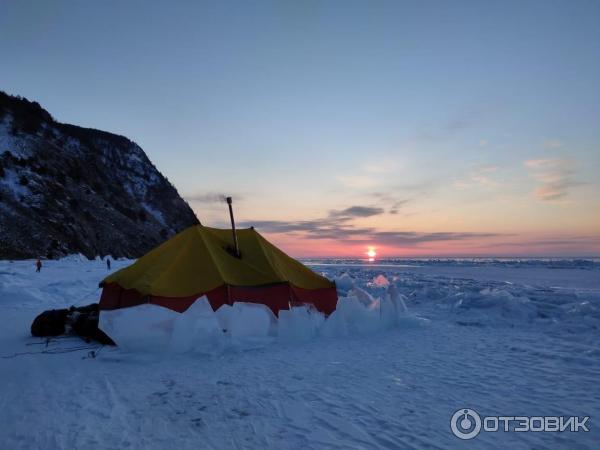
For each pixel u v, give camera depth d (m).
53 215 55.84
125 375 5.85
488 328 9.62
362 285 17.69
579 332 8.76
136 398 4.85
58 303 14.86
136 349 7.16
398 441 3.63
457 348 7.49
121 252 62.97
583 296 13.82
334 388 5.16
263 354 7.11
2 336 8.85
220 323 8.06
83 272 28.52
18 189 56.69
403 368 6.10
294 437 3.73
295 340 8.22
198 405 4.59
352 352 7.22
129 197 84.06
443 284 21.12
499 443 3.59
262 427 3.96
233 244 10.52
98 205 69.06
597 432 3.79
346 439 3.68
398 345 7.79
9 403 4.70
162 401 4.73
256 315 8.24
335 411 4.37
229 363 6.50
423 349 7.42
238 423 4.07
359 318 9.30
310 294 10.31
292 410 4.41
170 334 7.33
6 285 15.87
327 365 6.31
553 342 7.89
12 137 66.56
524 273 44.03
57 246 51.72
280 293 9.52
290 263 10.93
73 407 4.55
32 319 11.19
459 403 4.59
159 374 5.89
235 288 9.07
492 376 5.64
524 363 6.34
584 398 4.71
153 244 72.38
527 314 10.75
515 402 4.61
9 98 76.94
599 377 5.53
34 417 4.27
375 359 6.68
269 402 4.67
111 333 7.39
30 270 28.08
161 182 101.69
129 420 4.17
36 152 66.81
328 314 10.41
